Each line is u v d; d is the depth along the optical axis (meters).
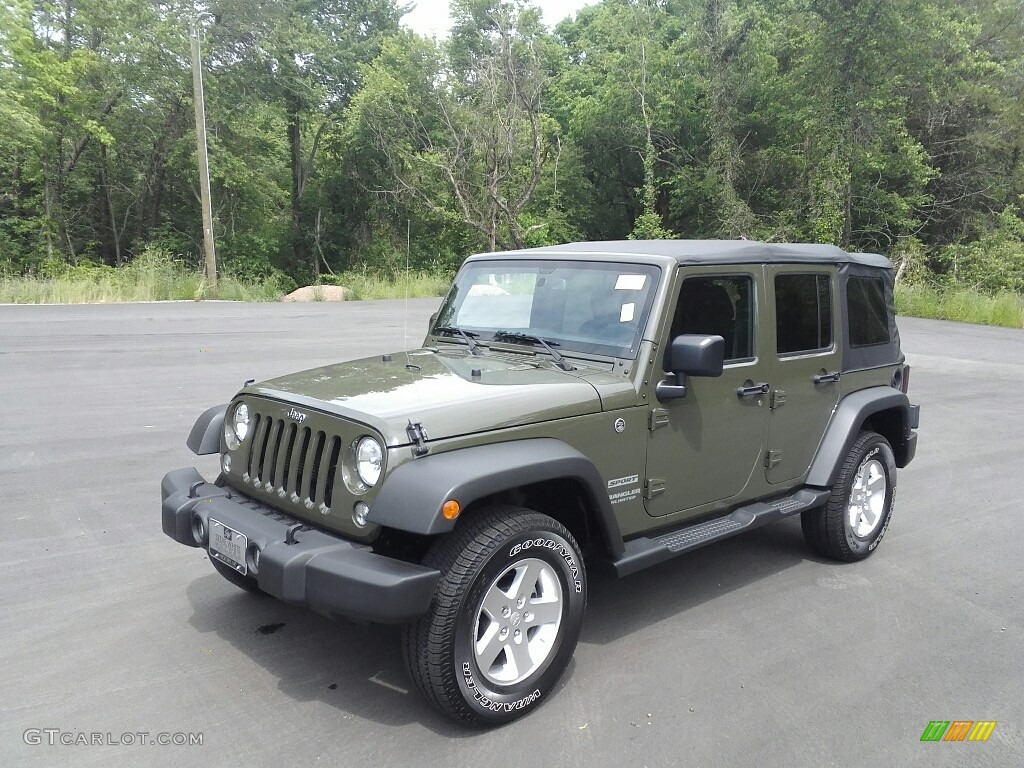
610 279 3.95
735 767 2.93
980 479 7.20
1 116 27.55
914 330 20.48
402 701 3.31
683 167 37.03
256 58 35.94
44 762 2.83
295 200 41.31
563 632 3.31
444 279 32.12
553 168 38.28
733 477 4.27
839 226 30.11
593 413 3.49
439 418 3.05
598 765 2.91
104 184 35.12
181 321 16.61
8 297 20.22
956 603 4.51
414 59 38.28
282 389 3.55
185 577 4.46
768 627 4.14
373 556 2.91
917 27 28.64
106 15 31.86
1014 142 32.06
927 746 3.11
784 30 34.16
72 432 7.41
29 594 4.18
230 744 2.97
